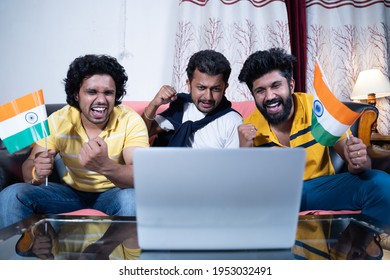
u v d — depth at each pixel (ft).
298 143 3.68
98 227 2.19
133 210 3.01
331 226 2.18
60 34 6.22
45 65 6.21
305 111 3.72
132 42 6.29
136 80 6.31
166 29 6.32
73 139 3.56
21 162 3.66
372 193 3.00
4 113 2.59
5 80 6.19
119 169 3.00
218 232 1.58
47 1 6.19
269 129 3.79
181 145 3.89
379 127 6.20
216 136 3.90
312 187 3.44
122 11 6.25
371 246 1.79
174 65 5.90
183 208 1.54
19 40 6.18
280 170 1.51
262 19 6.17
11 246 1.84
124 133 3.56
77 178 3.61
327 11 6.37
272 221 1.58
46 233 2.06
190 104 4.21
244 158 1.48
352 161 2.95
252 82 3.74
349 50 6.29
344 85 6.29
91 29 6.24
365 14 6.42
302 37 6.20
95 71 3.40
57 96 6.22
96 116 3.43
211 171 1.49
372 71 5.79
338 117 2.42
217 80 3.89
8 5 6.16
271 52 3.71
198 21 6.01
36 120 2.64
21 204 2.97
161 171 1.48
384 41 6.32
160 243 1.60
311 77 6.24
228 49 6.07
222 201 1.54
